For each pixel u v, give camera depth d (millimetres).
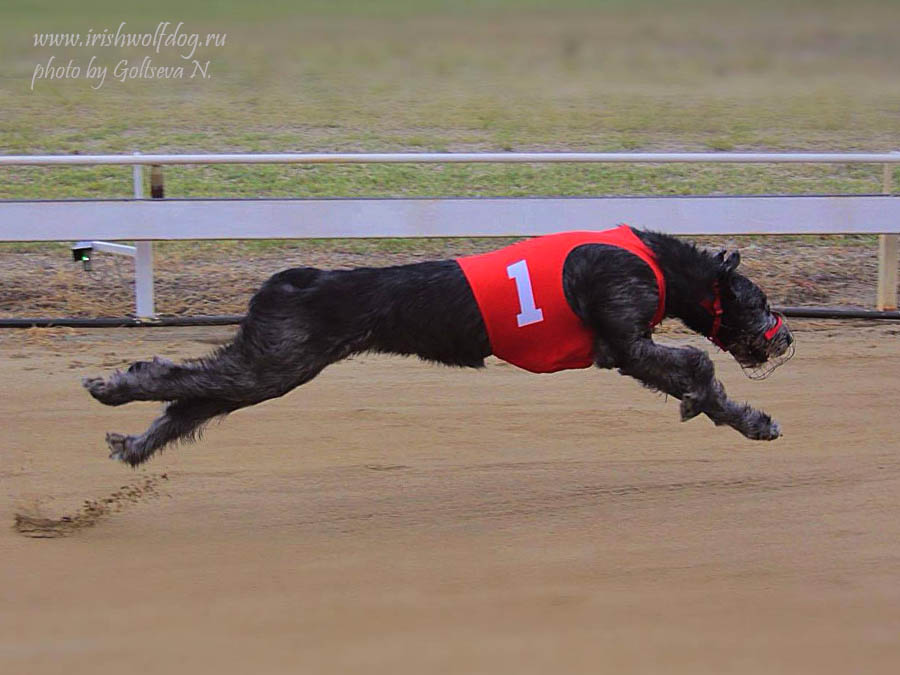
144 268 10828
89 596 6336
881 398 9188
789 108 19047
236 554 6824
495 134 17047
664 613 6234
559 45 23922
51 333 10570
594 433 8500
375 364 9914
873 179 15023
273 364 6914
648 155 10891
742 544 6980
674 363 6969
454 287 6848
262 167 14836
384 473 7867
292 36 24016
